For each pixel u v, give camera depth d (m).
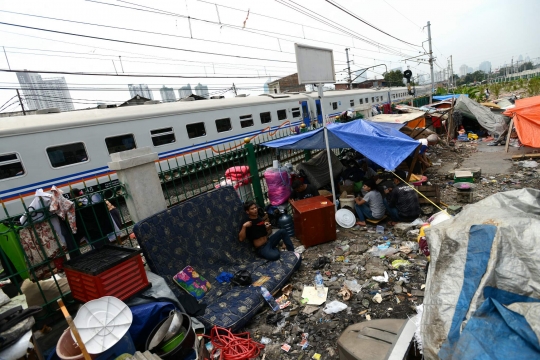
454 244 2.31
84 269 2.68
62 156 7.71
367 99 25.48
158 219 3.59
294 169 6.93
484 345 1.73
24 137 7.04
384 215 5.43
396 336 2.25
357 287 3.72
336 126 6.32
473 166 8.86
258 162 6.51
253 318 3.41
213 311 3.21
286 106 15.97
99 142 8.41
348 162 8.10
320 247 4.91
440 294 2.17
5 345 1.86
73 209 3.11
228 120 12.58
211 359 2.80
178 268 3.58
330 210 4.91
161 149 9.98
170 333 2.53
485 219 2.37
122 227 4.12
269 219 5.68
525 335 1.69
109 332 2.31
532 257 1.97
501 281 2.00
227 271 3.94
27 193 7.09
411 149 4.93
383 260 4.27
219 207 4.29
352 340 2.36
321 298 3.59
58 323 3.02
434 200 5.79
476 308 1.96
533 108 9.08
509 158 9.15
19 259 2.96
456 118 13.55
